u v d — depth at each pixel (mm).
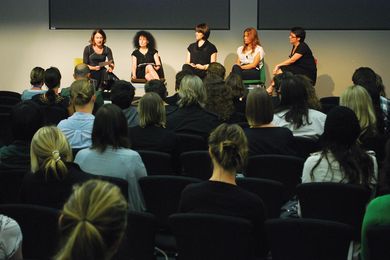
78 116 4449
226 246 2809
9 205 2877
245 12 9922
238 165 2930
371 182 3441
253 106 4230
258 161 4004
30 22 10172
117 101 5094
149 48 9477
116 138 3643
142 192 3611
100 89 8781
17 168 3631
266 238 2998
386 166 2973
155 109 4379
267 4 9867
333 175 3439
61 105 6055
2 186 3592
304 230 2771
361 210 3309
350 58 9953
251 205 2908
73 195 1580
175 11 9961
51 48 10180
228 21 9930
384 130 5043
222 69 6746
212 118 5062
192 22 9969
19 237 2518
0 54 10273
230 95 5480
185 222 2816
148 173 4121
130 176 3635
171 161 4195
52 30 10141
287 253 2844
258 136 4199
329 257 2783
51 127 3162
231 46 9992
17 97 8219
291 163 3955
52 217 2818
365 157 3439
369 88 5152
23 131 3631
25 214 2859
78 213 1532
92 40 9227
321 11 9844
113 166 3613
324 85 10055
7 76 10320
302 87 4773
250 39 9188
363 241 2840
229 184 2939
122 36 10055
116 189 1592
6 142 6285
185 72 6219
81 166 3646
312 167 3488
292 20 9891
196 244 2848
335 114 3443
